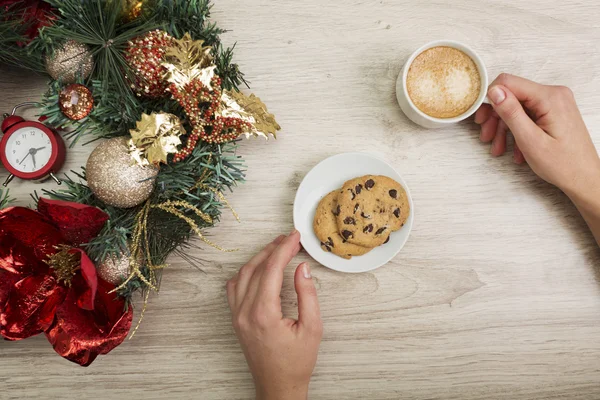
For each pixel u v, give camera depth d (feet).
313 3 2.08
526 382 2.08
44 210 1.60
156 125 1.63
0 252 1.70
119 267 1.73
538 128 1.93
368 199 1.92
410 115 2.01
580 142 1.95
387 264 2.07
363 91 2.08
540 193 2.10
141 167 1.64
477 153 2.09
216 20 2.06
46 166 1.87
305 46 2.08
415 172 2.08
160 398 2.02
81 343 1.75
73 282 1.78
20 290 1.75
